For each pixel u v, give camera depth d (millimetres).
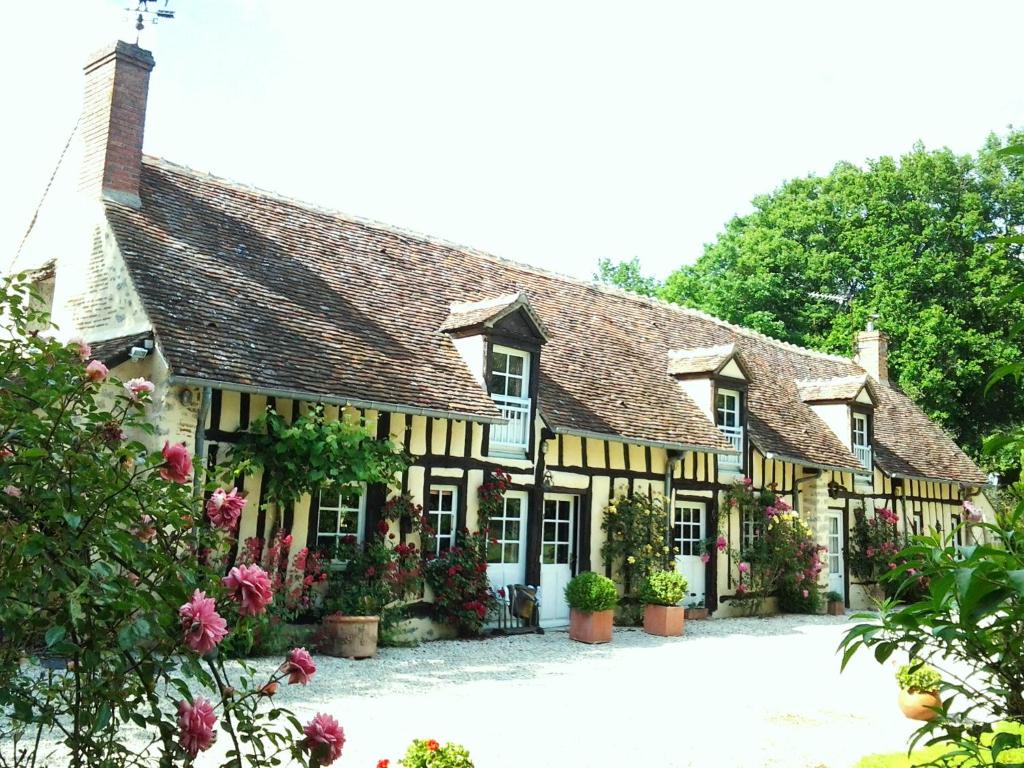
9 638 2291
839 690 9117
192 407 8781
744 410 16078
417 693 7789
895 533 19703
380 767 3848
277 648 8875
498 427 11984
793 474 17438
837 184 33656
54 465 2324
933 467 21938
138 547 2402
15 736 2469
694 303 34219
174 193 11500
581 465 13102
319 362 9953
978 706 2484
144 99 10914
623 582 13516
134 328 9195
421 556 10781
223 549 2779
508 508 12172
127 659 2422
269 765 2566
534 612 12164
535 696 7984
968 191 31016
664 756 6254
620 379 14695
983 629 2166
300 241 12469
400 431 10711
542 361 13633
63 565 2188
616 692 8391
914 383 28109
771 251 33156
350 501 10359
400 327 11906
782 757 6371
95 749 2334
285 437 9117
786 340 31812
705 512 15344
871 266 30656
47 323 3041
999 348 27391
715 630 13516
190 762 2371
